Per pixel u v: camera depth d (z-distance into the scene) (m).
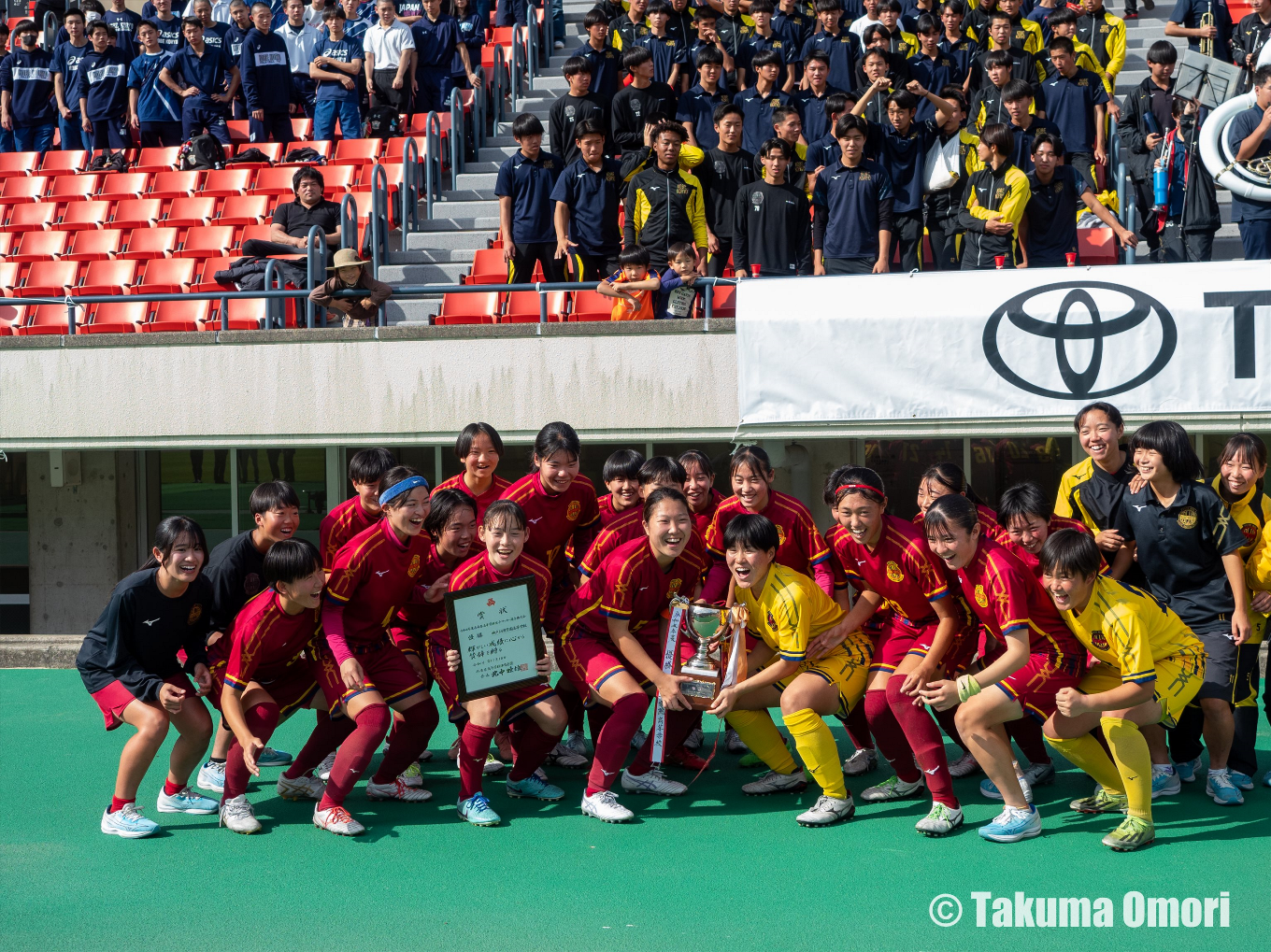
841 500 4.95
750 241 9.09
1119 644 4.57
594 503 6.01
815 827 5.01
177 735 6.90
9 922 4.07
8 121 14.86
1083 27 11.88
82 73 14.23
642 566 5.29
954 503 4.68
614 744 5.18
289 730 6.93
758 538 4.94
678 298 8.46
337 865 4.62
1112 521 5.48
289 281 9.96
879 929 3.90
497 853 4.74
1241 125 8.53
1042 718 4.96
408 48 13.84
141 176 13.12
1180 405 7.54
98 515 10.95
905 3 13.20
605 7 12.51
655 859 4.64
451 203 12.17
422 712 5.30
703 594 5.43
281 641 5.05
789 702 5.07
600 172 9.70
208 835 5.04
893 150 9.20
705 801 5.46
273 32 14.39
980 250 8.65
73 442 9.04
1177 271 7.55
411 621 5.78
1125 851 4.60
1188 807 5.15
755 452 5.44
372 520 5.78
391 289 8.88
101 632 5.11
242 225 12.27
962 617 5.14
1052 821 5.02
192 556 4.90
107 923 4.06
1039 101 10.34
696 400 8.31
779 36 11.99
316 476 10.71
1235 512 5.36
